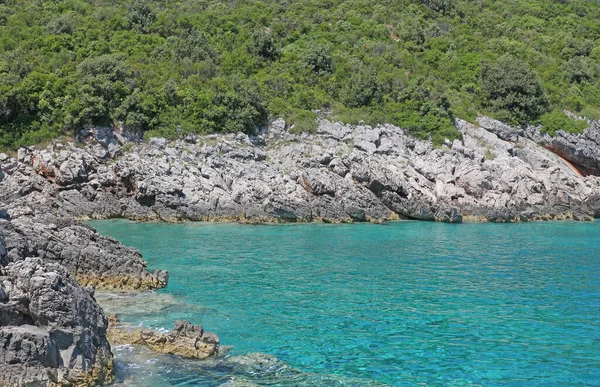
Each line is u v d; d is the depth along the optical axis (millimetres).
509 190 47281
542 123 57156
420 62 64625
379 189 43312
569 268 24469
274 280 21234
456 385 11719
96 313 12039
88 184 39125
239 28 65125
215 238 31391
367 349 13773
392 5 78938
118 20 60281
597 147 56906
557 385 11758
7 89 41906
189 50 56312
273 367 12516
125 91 45031
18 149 40344
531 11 88375
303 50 61312
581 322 16141
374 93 54062
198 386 11359
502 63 61062
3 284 11094
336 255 26953
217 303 17797
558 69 68625
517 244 31922
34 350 10109
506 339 14594
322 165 45031
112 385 11172
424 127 51344
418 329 15359
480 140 52469
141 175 39062
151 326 15180
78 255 18828
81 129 42531
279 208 39281
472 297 19016
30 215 20719
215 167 43156
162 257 25438
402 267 24281
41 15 61688
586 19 88125
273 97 51812
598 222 44938
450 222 42750
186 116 46531
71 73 45969
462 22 80000
